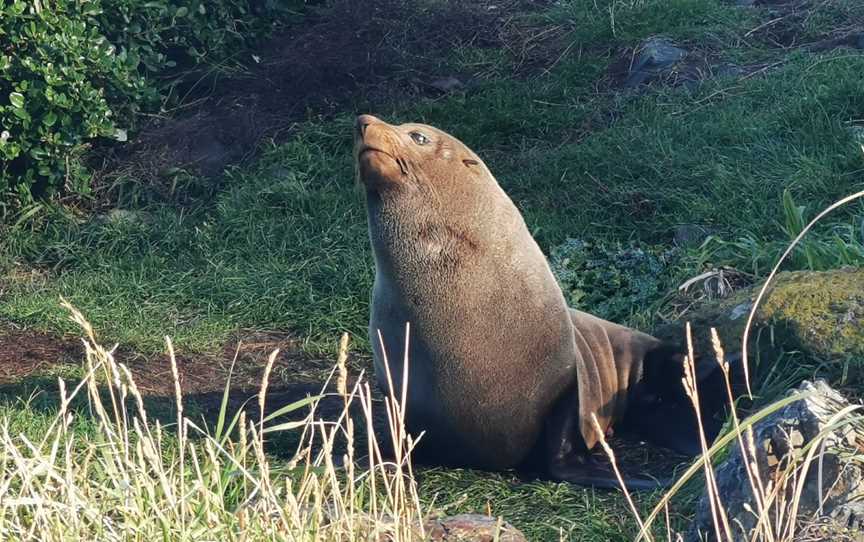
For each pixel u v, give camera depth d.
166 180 14.94
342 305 12.24
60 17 14.27
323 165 14.66
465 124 15.07
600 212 12.97
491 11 17.69
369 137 7.56
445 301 7.79
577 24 17.06
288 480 5.59
